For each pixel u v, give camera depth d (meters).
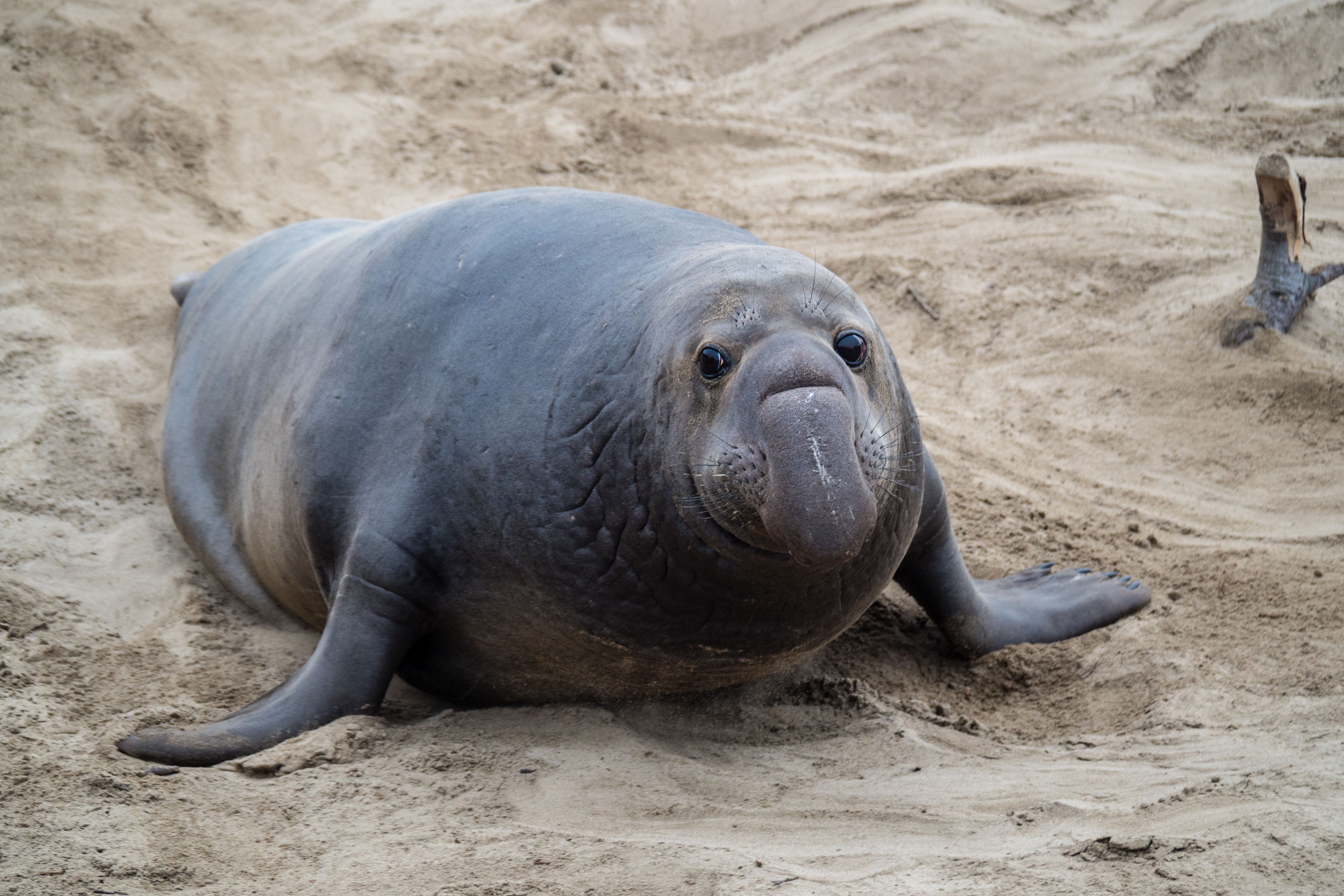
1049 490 27.86
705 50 53.19
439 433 18.09
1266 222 31.89
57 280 33.38
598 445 16.41
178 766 16.25
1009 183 41.88
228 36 47.56
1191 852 12.30
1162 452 29.23
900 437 16.44
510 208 20.03
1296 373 30.50
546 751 16.92
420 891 12.79
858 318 15.47
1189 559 24.67
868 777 16.30
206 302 28.50
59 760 16.12
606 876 12.91
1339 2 51.03
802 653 17.48
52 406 28.30
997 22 53.03
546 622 17.27
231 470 23.48
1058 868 12.44
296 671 20.64
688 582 16.03
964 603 21.02
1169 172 42.69
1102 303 35.06
